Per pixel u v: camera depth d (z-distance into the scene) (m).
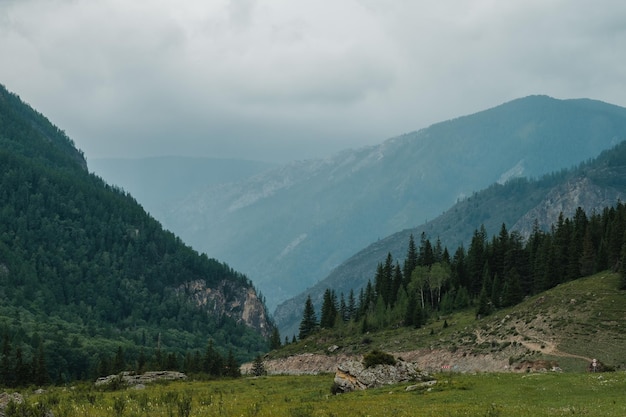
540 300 134.88
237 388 80.88
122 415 38.34
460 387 54.88
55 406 42.56
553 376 56.78
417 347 139.38
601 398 44.31
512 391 50.22
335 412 41.28
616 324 108.50
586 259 152.50
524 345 113.00
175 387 83.38
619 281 129.25
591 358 97.62
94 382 99.94
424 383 59.12
